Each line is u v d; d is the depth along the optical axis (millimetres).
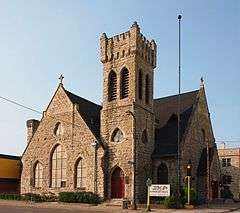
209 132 52875
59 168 47688
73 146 46688
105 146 44688
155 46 48844
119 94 44875
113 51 46469
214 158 49625
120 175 43375
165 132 47688
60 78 49875
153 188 38969
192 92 52094
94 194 42938
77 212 32531
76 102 48812
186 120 47750
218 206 41688
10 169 53344
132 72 44281
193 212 33594
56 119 49031
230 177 69250
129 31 45406
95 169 44125
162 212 33750
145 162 43906
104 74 46688
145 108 45406
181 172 43094
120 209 36125
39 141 50250
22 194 48281
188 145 45875
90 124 46906
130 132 43031
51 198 45531
